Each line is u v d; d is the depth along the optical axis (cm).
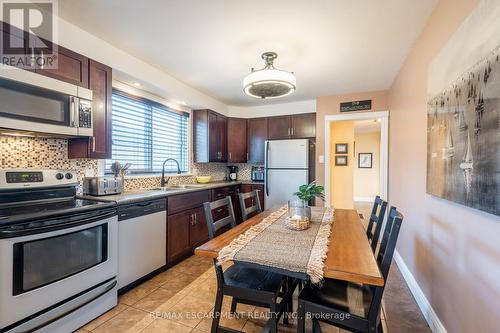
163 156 362
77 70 204
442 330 162
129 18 192
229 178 497
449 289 154
